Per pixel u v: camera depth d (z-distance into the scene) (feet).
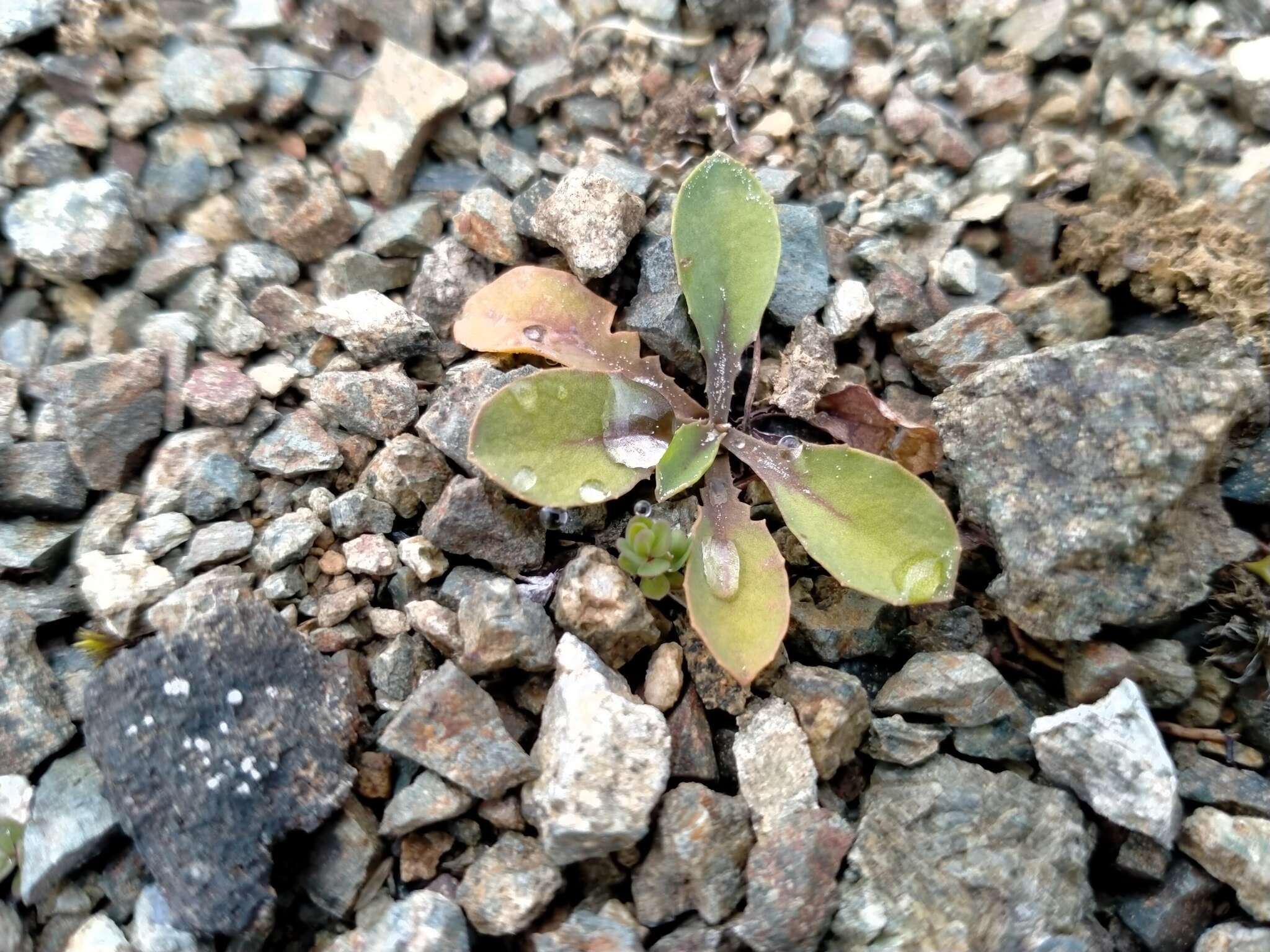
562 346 0.38
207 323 0.40
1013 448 0.34
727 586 0.34
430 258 0.42
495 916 0.29
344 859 0.31
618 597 0.33
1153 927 0.31
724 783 0.33
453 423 0.37
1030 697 0.35
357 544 0.36
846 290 0.40
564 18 0.47
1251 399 0.34
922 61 0.47
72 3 0.44
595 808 0.29
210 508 0.37
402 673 0.34
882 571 0.33
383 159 0.44
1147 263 0.39
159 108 0.44
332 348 0.41
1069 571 0.32
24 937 0.30
